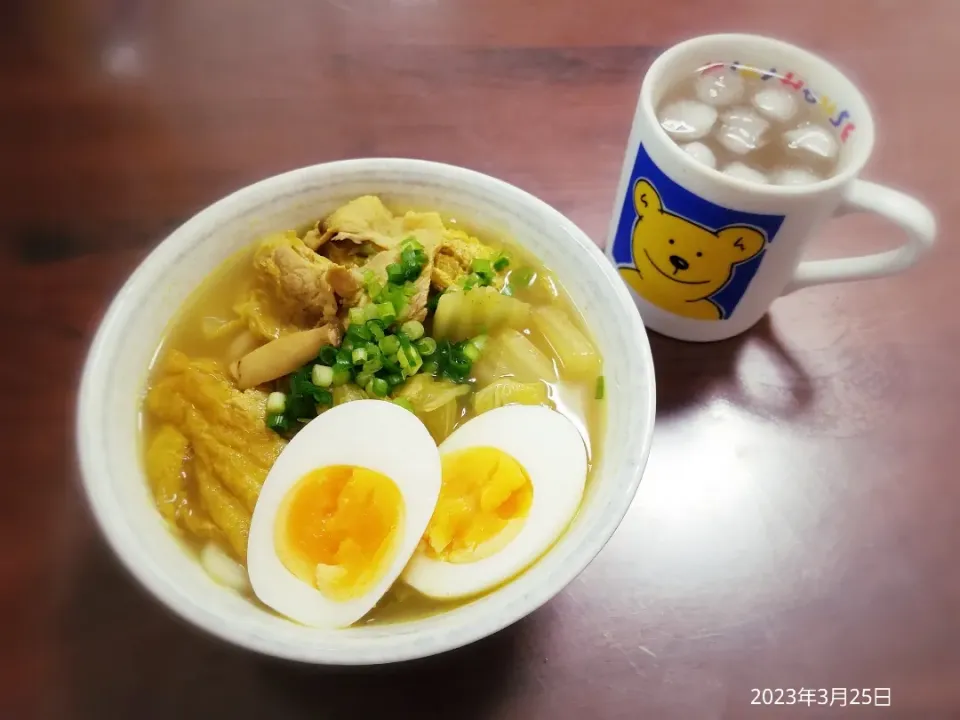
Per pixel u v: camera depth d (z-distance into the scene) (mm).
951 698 201
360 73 310
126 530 161
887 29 338
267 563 181
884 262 220
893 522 228
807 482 234
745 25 334
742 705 199
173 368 205
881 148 299
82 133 286
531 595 157
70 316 244
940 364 255
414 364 211
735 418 243
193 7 326
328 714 190
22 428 223
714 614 211
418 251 223
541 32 326
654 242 223
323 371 206
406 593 181
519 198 221
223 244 216
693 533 223
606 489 173
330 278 216
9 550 204
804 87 227
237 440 201
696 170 197
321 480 191
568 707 195
